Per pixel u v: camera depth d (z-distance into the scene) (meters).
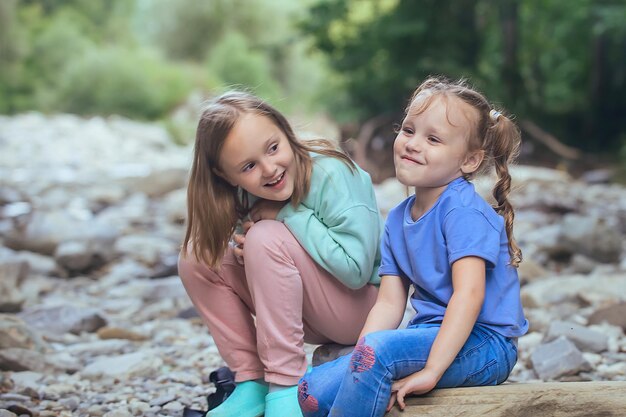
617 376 3.97
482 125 2.79
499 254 2.78
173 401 3.70
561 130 15.13
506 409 2.57
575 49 15.98
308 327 3.19
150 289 5.92
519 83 14.58
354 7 15.07
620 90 15.16
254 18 29.95
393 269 2.91
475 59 14.52
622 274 6.09
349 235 3.00
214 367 4.25
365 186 3.12
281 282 2.93
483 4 14.74
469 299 2.61
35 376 4.02
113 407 3.63
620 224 8.62
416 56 14.16
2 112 22.95
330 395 2.71
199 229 3.03
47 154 14.52
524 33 15.93
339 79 16.77
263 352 2.94
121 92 22.77
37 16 26.72
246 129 2.88
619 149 14.71
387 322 2.85
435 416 2.58
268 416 2.92
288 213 3.03
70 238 7.05
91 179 11.50
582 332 4.45
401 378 2.64
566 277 5.95
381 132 13.90
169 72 24.45
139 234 8.31
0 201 9.87
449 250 2.69
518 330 2.77
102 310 5.65
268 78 26.66
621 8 14.02
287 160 2.93
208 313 3.12
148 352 4.46
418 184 2.78
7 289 5.38
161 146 17.00
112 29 28.72
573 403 2.57
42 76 24.97
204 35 29.89
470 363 2.69
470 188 2.79
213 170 2.99
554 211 9.11
